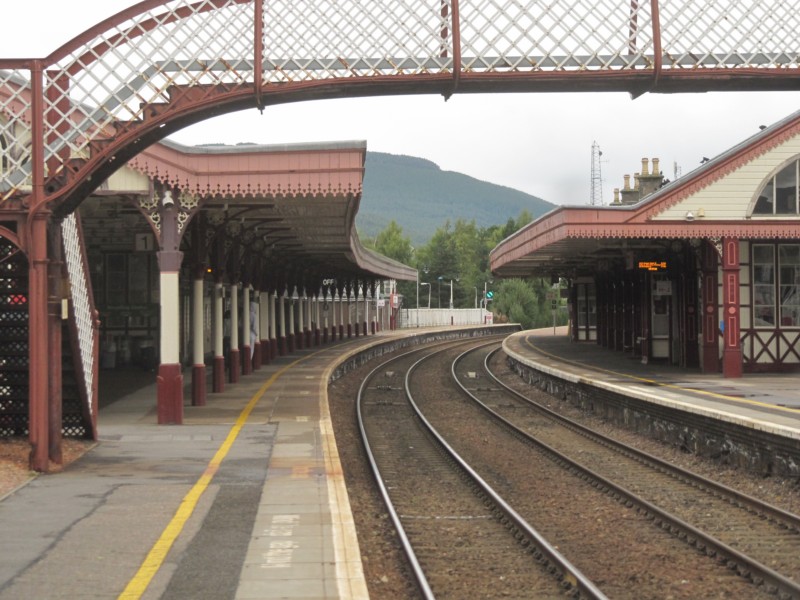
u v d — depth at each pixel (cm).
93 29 1185
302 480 1099
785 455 1295
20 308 1317
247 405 1975
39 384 1147
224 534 823
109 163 1212
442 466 1566
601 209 2356
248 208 2088
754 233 2356
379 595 782
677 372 2578
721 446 1503
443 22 1185
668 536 1010
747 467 1412
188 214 1694
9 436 1378
